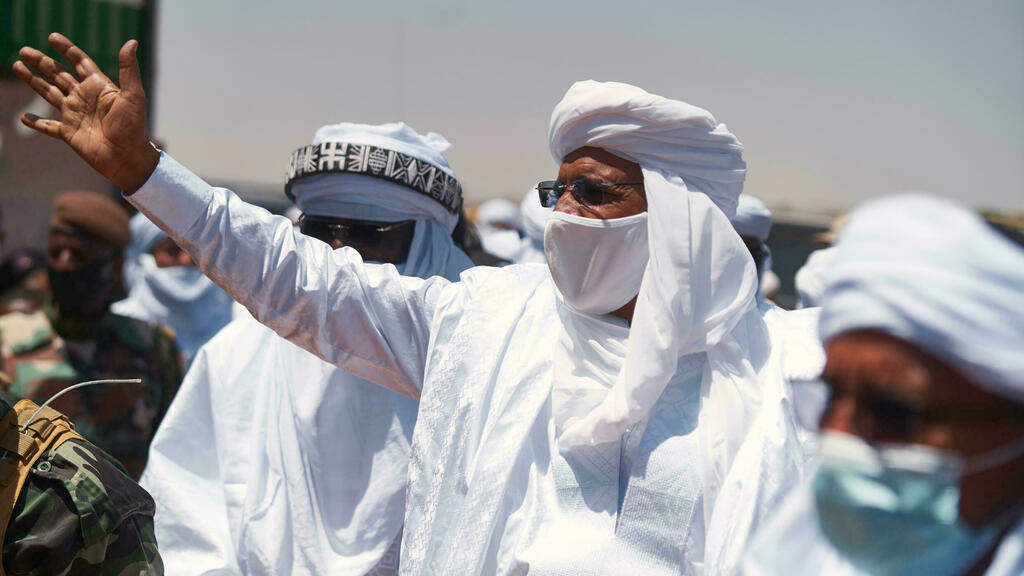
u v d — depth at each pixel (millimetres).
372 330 2680
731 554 2164
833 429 1286
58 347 4211
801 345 2496
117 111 2500
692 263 2383
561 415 2426
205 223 2570
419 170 3113
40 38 12789
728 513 2213
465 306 2648
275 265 2629
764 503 2203
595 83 2520
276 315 2664
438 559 2447
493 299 2645
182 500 3037
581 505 2348
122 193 2551
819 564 1357
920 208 1238
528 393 2488
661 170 2441
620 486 2371
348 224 3102
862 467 1249
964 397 1206
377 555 2893
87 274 4203
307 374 3006
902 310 1193
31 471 2010
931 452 1221
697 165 2467
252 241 2615
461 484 2473
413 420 2963
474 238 4145
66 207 4188
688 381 2422
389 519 2910
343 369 2852
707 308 2396
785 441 2281
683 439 2342
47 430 2078
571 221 2453
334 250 2752
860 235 1260
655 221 2391
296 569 2904
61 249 4160
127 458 4250
